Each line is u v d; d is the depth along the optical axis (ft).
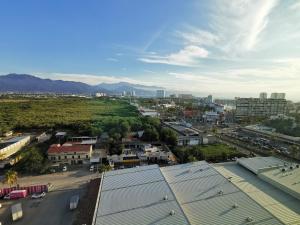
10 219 160.04
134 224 116.37
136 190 153.07
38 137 370.32
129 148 318.04
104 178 176.14
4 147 288.71
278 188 161.27
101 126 417.08
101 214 126.31
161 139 348.59
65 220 157.99
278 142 384.06
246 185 165.99
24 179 224.33
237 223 114.01
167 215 121.60
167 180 169.27
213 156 281.13
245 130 476.95
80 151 268.62
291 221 118.62
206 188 153.48
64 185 211.41
